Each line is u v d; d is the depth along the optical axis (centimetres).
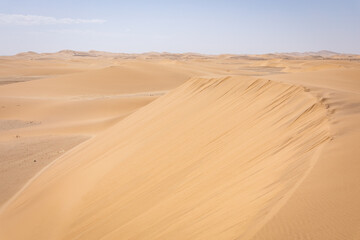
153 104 1595
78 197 831
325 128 490
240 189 423
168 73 5516
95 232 600
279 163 443
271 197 336
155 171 734
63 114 2902
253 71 7862
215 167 589
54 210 845
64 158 1446
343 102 634
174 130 980
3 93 4162
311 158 395
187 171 647
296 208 277
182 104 1280
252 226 283
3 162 1602
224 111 940
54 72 8356
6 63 10550
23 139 2103
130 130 1277
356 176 313
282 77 1352
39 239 720
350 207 266
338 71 1625
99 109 2978
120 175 817
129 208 616
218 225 347
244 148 603
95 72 5131
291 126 593
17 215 930
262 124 688
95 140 1490
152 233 453
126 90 4456
